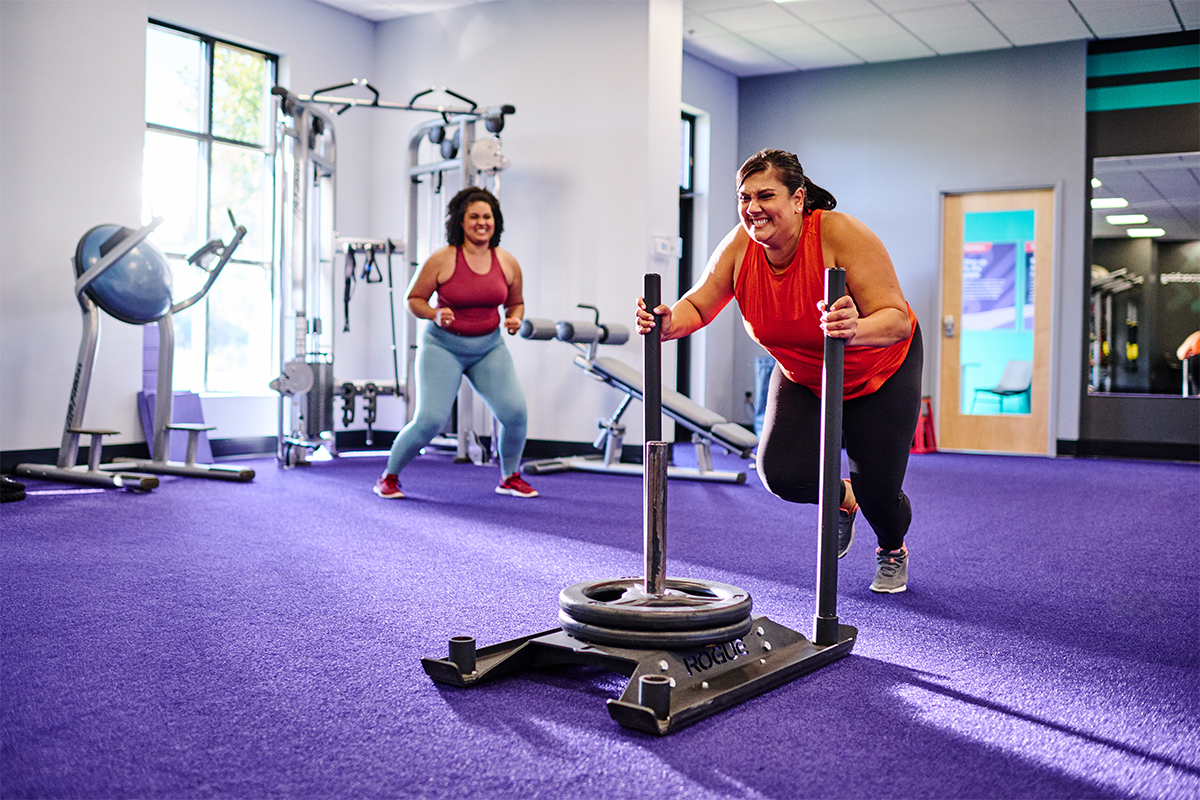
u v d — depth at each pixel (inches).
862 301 84.0
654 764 57.7
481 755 58.7
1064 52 292.5
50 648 80.3
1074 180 293.3
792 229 82.7
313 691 70.3
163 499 169.6
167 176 235.0
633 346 246.7
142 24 219.9
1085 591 109.1
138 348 222.4
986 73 302.7
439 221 243.9
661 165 247.4
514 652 74.0
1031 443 303.3
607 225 248.4
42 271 203.2
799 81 327.6
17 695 68.6
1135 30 281.3
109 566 113.3
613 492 190.1
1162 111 286.2
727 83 329.7
